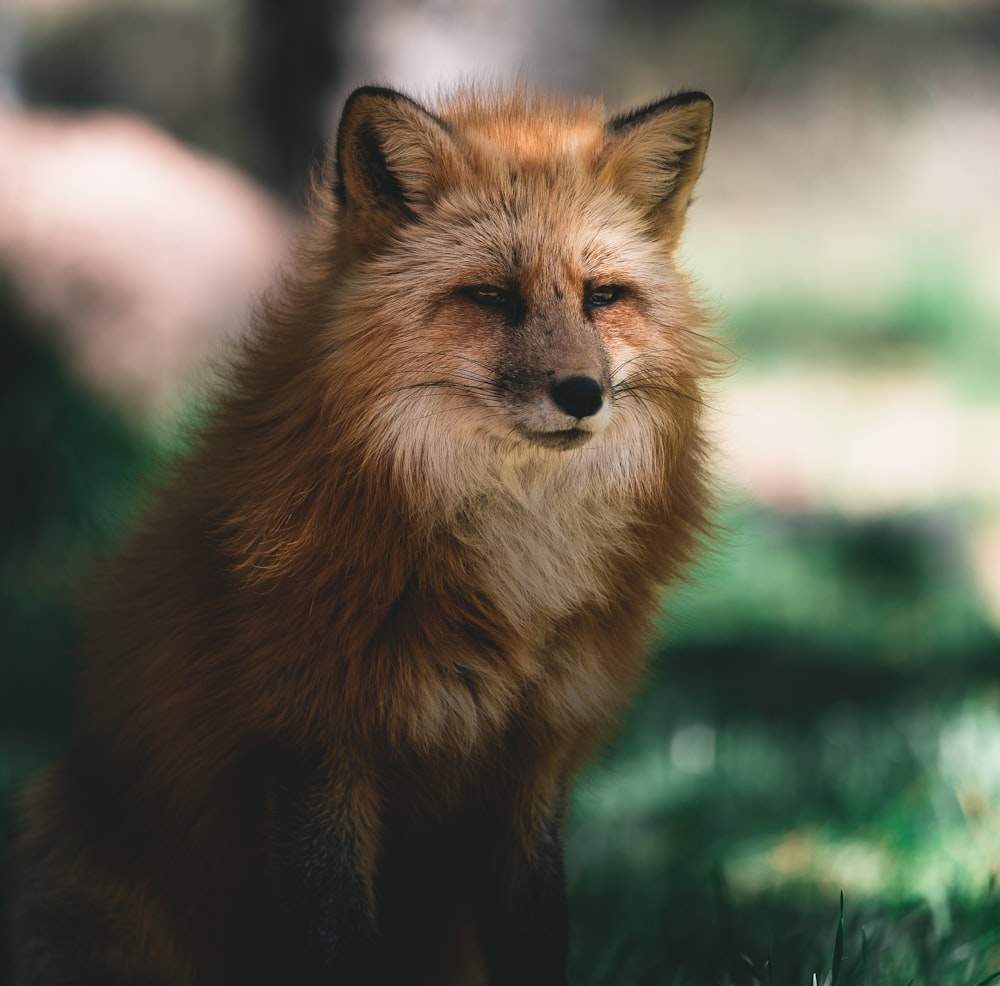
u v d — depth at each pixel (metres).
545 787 8.18
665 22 56.47
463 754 7.82
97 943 8.52
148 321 20.12
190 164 22.48
